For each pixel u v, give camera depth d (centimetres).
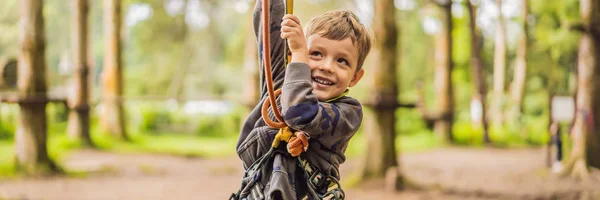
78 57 1720
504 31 2377
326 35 221
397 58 1076
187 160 1581
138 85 3619
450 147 2150
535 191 1030
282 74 242
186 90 3734
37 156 1159
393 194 988
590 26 1187
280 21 247
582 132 1195
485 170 1389
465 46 2894
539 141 2303
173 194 1009
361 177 1068
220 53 3819
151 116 2645
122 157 1572
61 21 3781
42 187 1029
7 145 1664
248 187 225
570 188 1061
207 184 1138
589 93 1198
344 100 227
